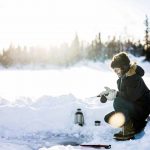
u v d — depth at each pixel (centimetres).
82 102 804
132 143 534
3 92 1692
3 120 725
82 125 730
